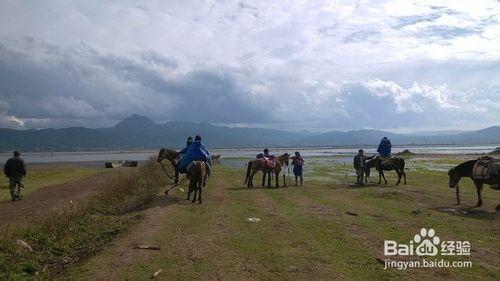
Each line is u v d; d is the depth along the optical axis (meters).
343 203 18.09
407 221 14.01
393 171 36.56
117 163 54.16
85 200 18.86
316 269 9.20
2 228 13.62
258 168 24.14
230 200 18.88
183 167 19.14
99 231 13.02
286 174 35.97
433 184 25.41
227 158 83.88
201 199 18.30
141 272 9.12
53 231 12.49
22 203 19.73
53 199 20.66
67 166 63.19
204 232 12.50
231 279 8.62
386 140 25.88
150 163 32.84
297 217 14.76
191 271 9.12
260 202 18.33
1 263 9.84
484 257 10.09
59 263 10.44
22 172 21.11
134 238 11.73
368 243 11.21
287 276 8.80
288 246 10.97
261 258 9.97
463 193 21.08
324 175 34.31
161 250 10.64
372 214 15.34
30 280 9.12
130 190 20.73
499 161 16.36
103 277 8.92
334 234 12.17
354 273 8.98
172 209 16.09
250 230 12.76
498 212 15.76
